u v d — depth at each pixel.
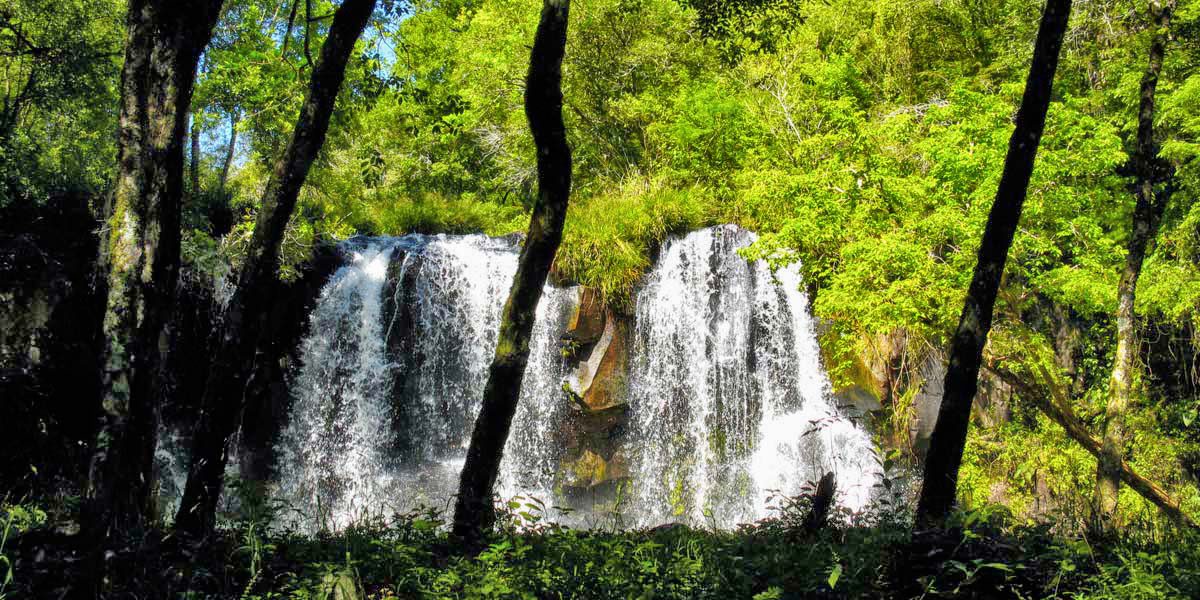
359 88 12.47
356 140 24.86
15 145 17.89
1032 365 17.89
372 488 20.52
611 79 26.44
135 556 5.71
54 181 18.61
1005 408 21.77
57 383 16.50
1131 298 15.15
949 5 23.38
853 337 19.09
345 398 20.92
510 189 30.19
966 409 8.25
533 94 9.62
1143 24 20.44
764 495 20.12
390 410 21.03
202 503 7.81
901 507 8.74
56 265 17.30
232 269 20.03
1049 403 17.67
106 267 13.61
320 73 8.80
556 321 19.81
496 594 5.67
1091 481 18.97
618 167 27.67
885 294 16.80
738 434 20.64
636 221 20.47
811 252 18.83
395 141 28.94
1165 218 19.95
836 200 17.73
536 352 19.95
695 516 19.94
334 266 21.55
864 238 17.34
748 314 20.92
